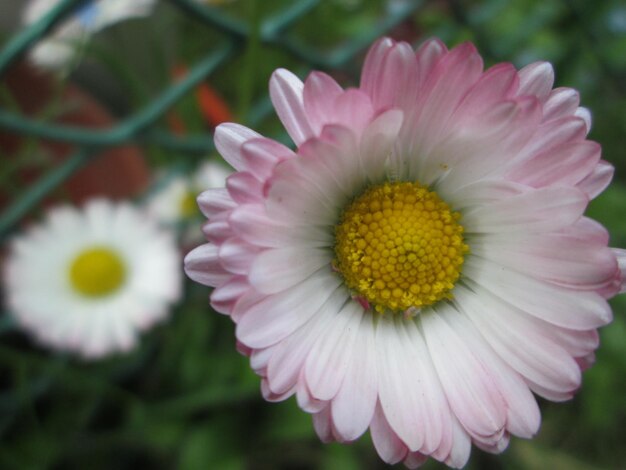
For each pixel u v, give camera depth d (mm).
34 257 96
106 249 97
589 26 120
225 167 99
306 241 55
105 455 108
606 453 116
